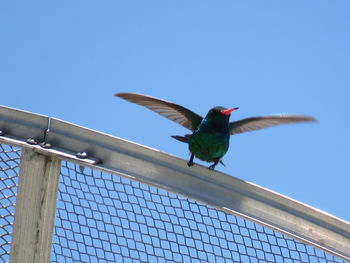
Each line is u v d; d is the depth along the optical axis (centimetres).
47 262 616
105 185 635
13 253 618
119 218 635
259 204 570
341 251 549
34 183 610
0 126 628
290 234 561
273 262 614
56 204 614
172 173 590
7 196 648
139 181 590
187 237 627
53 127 616
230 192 577
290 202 563
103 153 603
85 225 641
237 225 618
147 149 593
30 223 613
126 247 636
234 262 620
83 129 609
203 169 583
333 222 553
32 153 610
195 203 625
